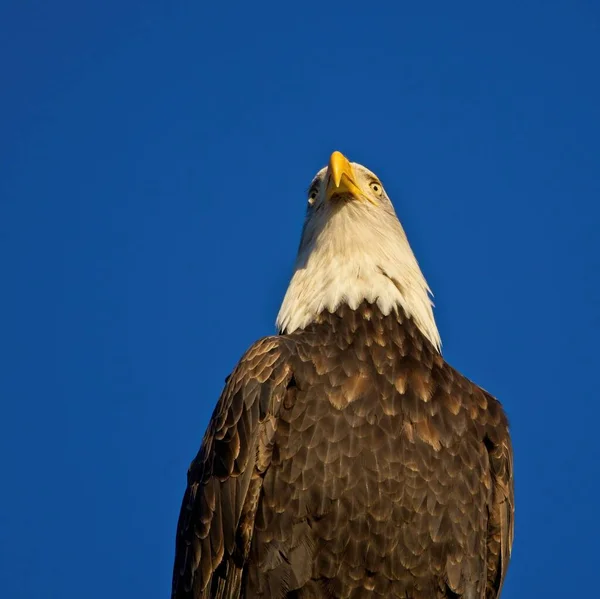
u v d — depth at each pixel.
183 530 12.55
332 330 12.64
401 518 11.30
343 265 13.58
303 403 11.69
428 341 12.97
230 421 12.03
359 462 11.34
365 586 11.33
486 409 12.25
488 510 12.24
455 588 11.48
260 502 11.66
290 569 11.28
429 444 11.59
